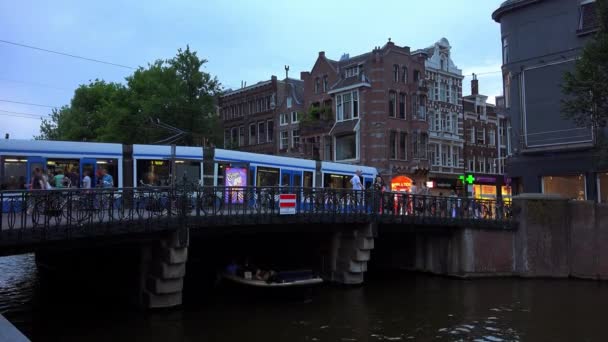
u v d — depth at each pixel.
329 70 44.47
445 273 22.95
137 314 15.58
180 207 15.24
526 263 22.45
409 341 13.06
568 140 27.27
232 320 14.97
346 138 42.25
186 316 15.35
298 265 23.08
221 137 39.12
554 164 27.91
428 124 43.91
